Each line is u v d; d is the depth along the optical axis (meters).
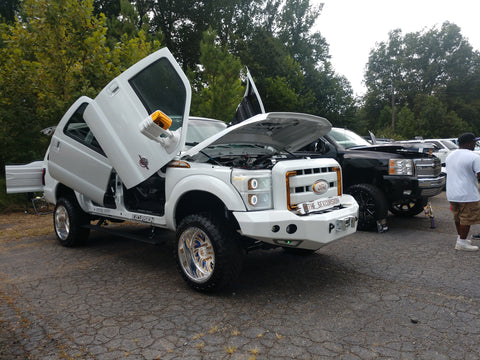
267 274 4.24
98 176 4.77
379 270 4.30
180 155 4.03
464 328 2.87
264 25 32.16
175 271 4.47
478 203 4.86
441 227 6.65
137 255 5.23
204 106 12.01
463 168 4.87
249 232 3.27
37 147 10.09
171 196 3.92
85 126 4.90
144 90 3.99
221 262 3.44
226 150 4.48
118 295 3.70
